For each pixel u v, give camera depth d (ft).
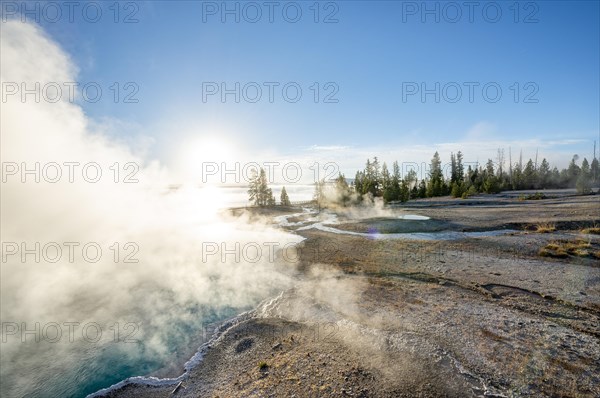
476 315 39.99
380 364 30.37
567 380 26.71
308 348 34.58
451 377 27.78
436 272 59.52
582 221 92.22
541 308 41.27
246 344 37.11
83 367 34.76
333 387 27.30
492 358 30.35
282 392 27.22
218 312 48.44
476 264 62.85
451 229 105.60
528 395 25.21
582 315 38.75
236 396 27.50
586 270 55.11
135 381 31.89
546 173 342.03
